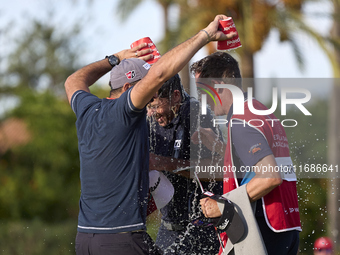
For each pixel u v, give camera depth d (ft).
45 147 84.38
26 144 84.64
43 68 115.34
